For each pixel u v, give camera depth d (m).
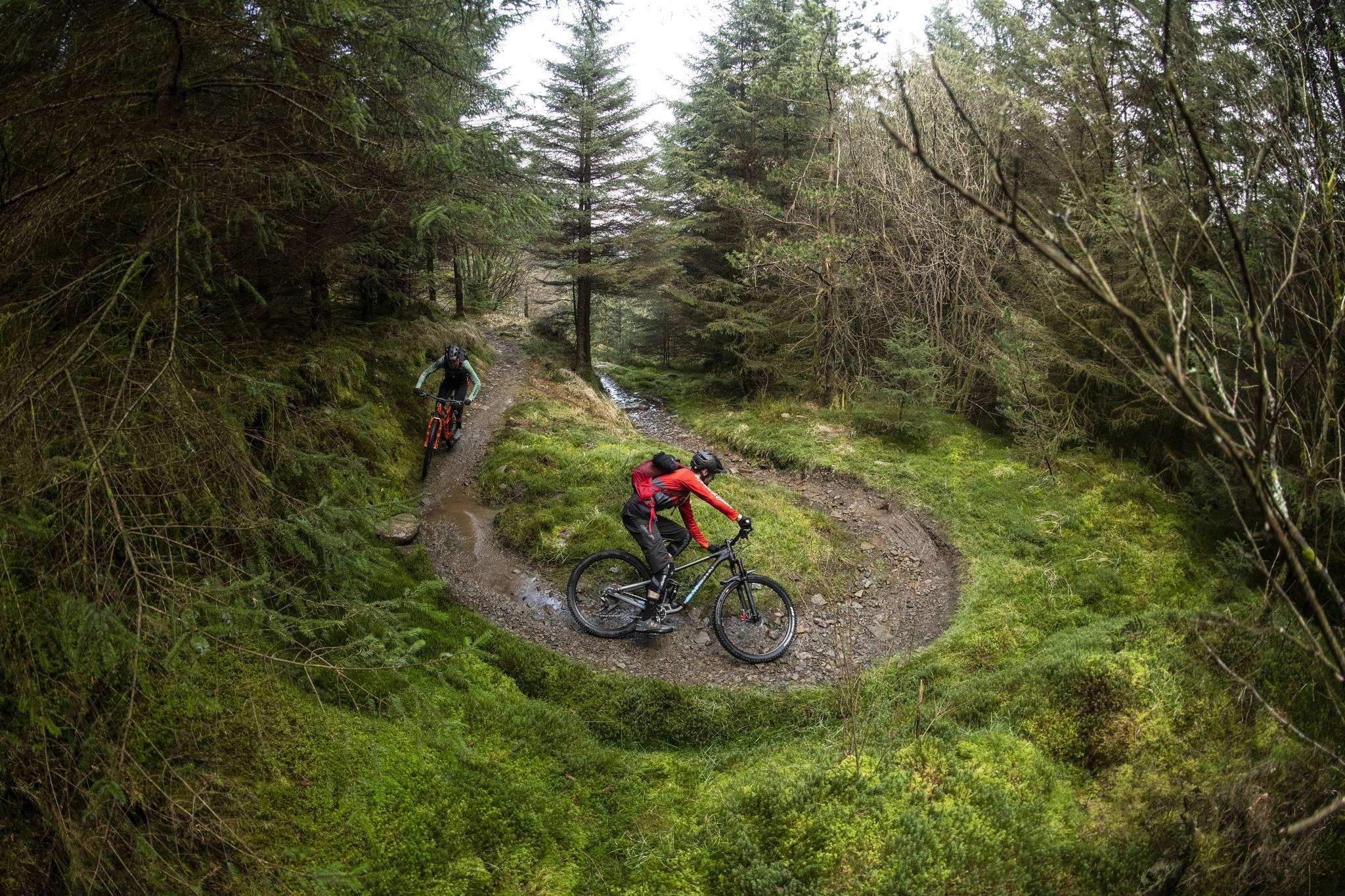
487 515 8.96
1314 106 3.78
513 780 5.08
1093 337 2.50
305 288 9.66
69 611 2.87
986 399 13.96
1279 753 5.33
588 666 6.66
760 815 4.93
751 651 7.11
